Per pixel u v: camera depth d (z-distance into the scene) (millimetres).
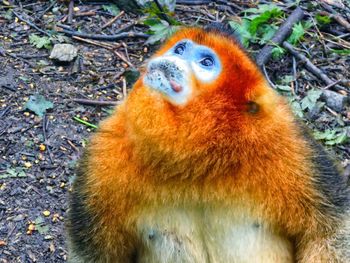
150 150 3006
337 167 3486
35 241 4637
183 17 6469
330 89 5766
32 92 5590
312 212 3225
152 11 6203
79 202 3359
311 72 5906
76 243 3434
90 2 6566
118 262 3428
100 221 3309
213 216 3213
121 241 3350
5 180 4965
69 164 5098
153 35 6031
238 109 3010
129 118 2982
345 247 3270
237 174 3098
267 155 3100
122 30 6297
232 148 3029
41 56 5945
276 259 3336
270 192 3154
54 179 5008
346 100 5637
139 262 3428
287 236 3326
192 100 2934
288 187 3160
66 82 5738
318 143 3441
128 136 3115
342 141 5320
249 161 3080
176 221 3244
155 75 2914
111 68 5906
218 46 3066
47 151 5188
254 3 6691
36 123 5367
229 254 3297
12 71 5758
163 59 2982
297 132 3236
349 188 3447
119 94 5672
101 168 3223
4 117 5379
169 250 3293
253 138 3047
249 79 3033
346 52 6113
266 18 6199
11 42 6055
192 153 2992
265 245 3299
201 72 2992
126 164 3154
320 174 3258
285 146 3143
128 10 6496
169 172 3066
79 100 5559
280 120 3150
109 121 3301
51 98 5570
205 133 2965
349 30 6348
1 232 4660
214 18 6438
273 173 3125
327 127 5449
